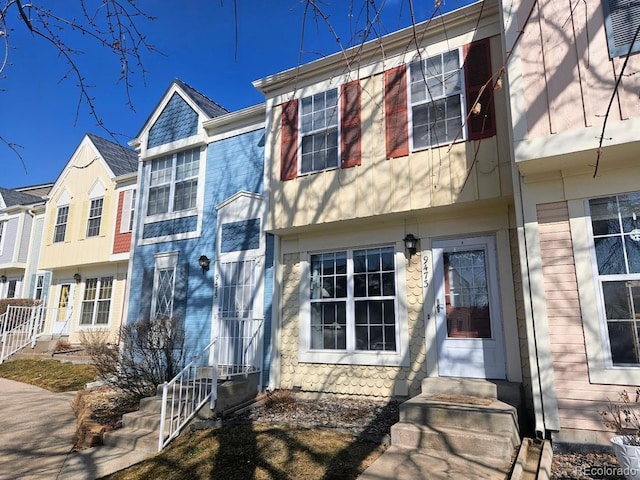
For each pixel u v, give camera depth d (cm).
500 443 460
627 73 482
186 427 631
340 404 712
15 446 615
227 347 901
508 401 565
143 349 815
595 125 484
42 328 1622
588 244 508
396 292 737
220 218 991
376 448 513
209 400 680
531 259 529
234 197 978
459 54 701
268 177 866
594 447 465
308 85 853
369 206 732
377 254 781
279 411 695
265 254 900
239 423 638
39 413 779
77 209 1605
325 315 809
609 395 470
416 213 716
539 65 528
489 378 637
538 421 498
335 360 771
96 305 1520
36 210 1923
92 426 647
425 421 527
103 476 508
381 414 638
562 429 483
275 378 820
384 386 721
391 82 754
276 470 472
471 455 468
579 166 524
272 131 883
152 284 1067
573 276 508
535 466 432
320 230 832
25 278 1886
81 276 1603
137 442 595
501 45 668
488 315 660
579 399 482
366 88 780
